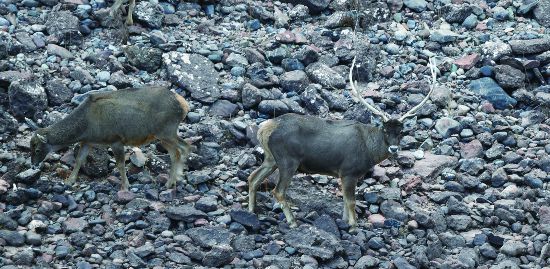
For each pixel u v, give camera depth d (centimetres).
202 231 2711
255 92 3319
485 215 2931
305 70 3525
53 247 2644
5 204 2803
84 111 2862
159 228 2745
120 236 2717
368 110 3294
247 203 2894
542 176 3098
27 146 3044
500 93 3512
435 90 3462
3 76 3244
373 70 3581
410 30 3841
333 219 2820
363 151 2762
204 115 3278
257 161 3078
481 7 3972
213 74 3409
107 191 2897
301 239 2711
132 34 3631
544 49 3672
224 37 3678
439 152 3212
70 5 3688
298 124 2759
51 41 3503
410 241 2809
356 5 3875
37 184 2881
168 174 2997
